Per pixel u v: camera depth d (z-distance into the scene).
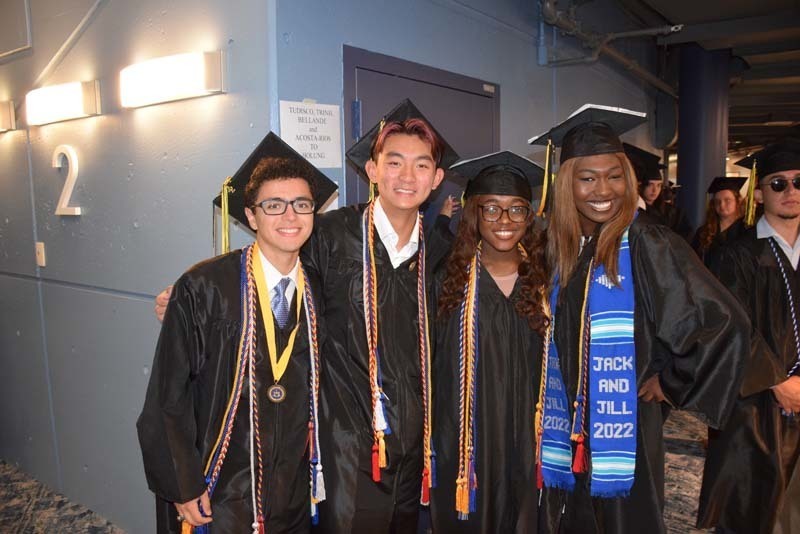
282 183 1.79
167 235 2.77
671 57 8.03
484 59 3.65
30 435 3.99
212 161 2.52
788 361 2.50
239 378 1.82
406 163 1.95
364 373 2.01
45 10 3.34
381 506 2.04
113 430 3.28
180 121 2.64
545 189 2.42
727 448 2.61
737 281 2.58
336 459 2.01
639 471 2.12
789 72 8.53
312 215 1.84
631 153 4.41
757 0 5.80
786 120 12.79
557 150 4.49
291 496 1.92
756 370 2.34
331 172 2.55
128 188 2.96
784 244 2.54
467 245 2.19
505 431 2.15
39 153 3.57
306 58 2.41
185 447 1.80
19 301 3.92
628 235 2.08
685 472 3.90
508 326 2.18
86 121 3.18
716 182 4.63
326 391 2.04
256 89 2.33
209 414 1.85
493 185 2.09
